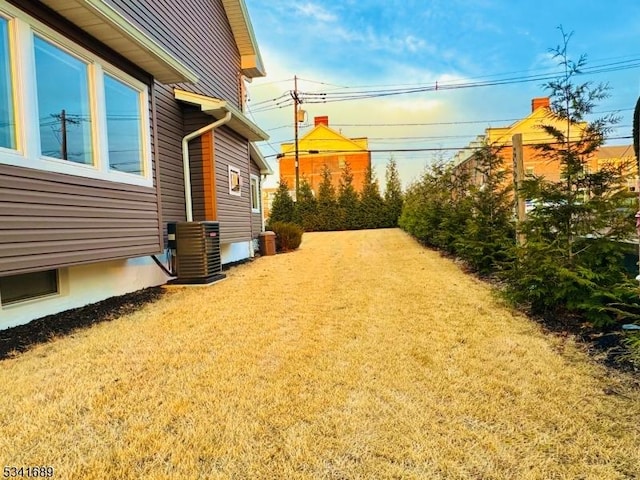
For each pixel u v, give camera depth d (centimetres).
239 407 222
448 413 216
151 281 589
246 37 1039
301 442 190
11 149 329
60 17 379
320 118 3203
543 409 218
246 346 320
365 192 2434
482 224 653
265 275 683
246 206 945
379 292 519
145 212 514
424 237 1133
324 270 726
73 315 411
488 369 271
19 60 335
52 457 178
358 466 174
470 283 573
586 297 352
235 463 176
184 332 358
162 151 663
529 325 369
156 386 247
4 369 271
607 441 189
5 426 201
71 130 396
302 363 284
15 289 377
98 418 210
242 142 921
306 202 2384
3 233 317
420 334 346
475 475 168
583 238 375
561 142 388
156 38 646
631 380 247
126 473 168
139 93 511
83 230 402
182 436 194
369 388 245
